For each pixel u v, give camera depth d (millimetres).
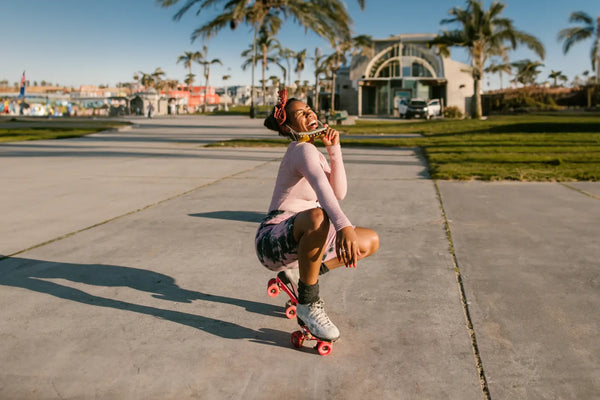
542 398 1901
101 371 2121
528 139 14703
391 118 43875
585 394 1925
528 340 2375
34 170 9000
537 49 32156
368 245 2350
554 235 4289
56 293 3023
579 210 5297
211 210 5555
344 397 1927
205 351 2303
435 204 5750
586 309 2730
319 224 2125
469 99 54219
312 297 2271
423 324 2572
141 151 12867
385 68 55375
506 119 32188
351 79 55969
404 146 13906
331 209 2061
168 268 3512
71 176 8266
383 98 55750
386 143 14453
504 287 3080
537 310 2725
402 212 5336
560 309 2732
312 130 2391
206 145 14375
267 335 2477
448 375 2076
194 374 2100
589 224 4660
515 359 2199
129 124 28047
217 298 2961
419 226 4695
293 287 2578
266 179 7934
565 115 41406
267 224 2414
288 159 2328
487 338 2402
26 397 1933
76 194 6566
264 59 48125
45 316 2686
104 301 2900
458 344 2352
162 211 5492
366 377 2072
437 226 4684
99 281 3242
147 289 3096
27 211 5473
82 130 22000
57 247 4043
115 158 11133
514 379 2035
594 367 2121
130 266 3553
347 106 58312
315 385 2014
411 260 3650
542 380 2027
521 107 55969
